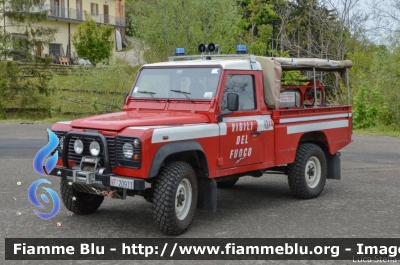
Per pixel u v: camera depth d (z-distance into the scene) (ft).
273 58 27.14
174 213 21.24
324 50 91.15
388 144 53.98
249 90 25.68
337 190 31.58
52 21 158.51
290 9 107.14
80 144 21.47
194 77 24.75
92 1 174.81
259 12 125.80
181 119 22.48
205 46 27.14
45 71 105.81
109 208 26.66
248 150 25.08
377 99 68.74
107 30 139.23
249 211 26.37
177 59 28.99
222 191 31.65
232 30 93.30
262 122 25.84
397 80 70.38
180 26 89.40
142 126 21.13
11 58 105.29
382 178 35.60
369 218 24.84
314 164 29.40
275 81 26.58
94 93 88.48
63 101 89.97
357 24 88.89
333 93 66.28
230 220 24.53
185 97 24.49
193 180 22.30
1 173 35.12
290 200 28.94
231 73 24.61
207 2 88.12
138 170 20.16
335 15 91.97
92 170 21.22
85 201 24.79
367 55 88.28
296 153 28.45
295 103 29.58
